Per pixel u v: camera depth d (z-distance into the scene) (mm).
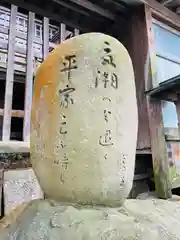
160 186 3250
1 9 5176
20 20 5469
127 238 1150
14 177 3139
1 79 4953
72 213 1332
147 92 3609
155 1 4371
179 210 1641
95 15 4566
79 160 1445
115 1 4172
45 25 4176
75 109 1516
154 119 3598
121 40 4723
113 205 1485
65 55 1671
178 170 3588
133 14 4426
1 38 4730
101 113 1510
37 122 1673
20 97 6398
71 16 4578
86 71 1587
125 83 1654
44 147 1575
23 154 3436
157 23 4398
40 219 1323
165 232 1240
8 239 1264
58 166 1483
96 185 1426
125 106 1606
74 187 1438
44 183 1577
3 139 3240
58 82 1610
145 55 4012
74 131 1482
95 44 1675
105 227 1214
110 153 1471
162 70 4242
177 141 3814
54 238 1167
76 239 1147
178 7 4645
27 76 3625
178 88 3186
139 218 1356
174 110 4066
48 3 4129
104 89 1560
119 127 1540
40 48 4691
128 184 1539
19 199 3064
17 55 4691
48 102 1616
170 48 4523
